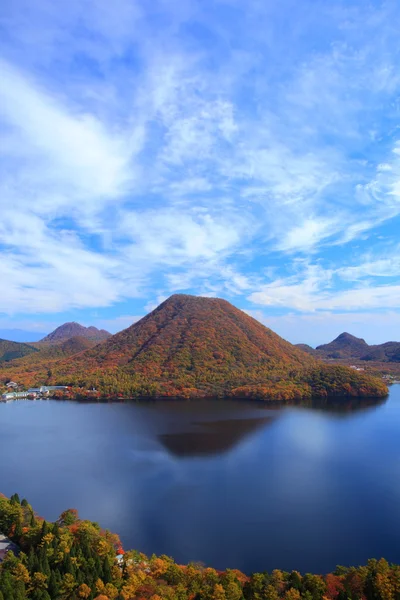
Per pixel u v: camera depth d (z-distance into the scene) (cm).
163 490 12962
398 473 14588
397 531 10475
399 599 6681
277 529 10481
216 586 6831
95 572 7256
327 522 10888
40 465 15512
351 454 16888
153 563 7756
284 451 17300
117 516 11131
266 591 6856
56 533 8144
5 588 6506
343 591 6812
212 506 11781
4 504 9512
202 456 16575
